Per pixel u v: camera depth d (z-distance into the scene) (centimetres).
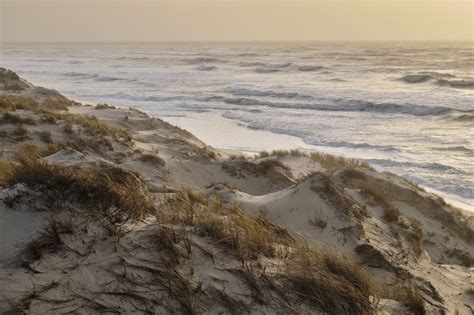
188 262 417
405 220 972
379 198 1016
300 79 6153
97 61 11844
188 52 16350
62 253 394
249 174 1409
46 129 1441
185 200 640
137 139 1783
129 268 390
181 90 5053
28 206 441
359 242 729
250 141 2589
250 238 486
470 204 1569
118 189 504
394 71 7025
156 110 3703
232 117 3384
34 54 17575
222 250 449
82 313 341
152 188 1043
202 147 1900
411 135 2686
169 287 375
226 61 10275
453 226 1166
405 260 727
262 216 689
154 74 7288
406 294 540
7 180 529
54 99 2820
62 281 365
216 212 643
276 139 2650
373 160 2108
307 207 820
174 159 1465
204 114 3544
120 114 2397
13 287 350
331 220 780
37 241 401
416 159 2136
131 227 454
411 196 1225
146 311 355
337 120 3216
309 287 421
